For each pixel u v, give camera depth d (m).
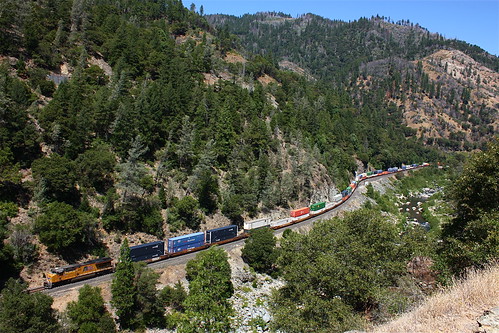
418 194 158.12
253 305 56.38
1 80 68.50
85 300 44.31
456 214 37.81
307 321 30.03
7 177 55.62
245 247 69.56
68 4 118.00
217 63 154.62
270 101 148.12
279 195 97.19
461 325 16.03
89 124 72.62
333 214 103.88
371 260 32.28
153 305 48.56
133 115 79.75
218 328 39.31
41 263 53.00
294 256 35.03
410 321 18.38
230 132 97.94
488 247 27.41
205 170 81.50
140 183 70.25
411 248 34.44
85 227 58.28
